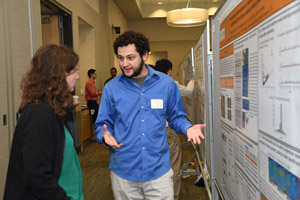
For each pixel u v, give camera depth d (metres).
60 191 0.97
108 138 1.41
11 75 2.61
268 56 0.76
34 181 0.92
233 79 1.17
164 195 1.52
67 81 1.09
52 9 4.19
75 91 4.85
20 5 2.83
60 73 1.03
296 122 0.61
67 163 1.11
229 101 1.27
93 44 6.14
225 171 1.45
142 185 1.53
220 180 1.61
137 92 1.53
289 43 0.63
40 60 1.04
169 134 2.52
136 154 1.51
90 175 3.74
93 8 6.14
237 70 1.10
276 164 0.74
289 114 0.64
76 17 4.93
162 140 1.56
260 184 0.89
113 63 8.48
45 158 0.95
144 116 1.52
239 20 1.05
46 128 0.96
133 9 9.52
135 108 1.52
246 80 0.98
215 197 1.82
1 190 2.42
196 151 3.45
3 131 2.47
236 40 1.10
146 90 1.54
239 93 1.08
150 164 1.51
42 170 0.93
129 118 1.52
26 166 0.92
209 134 1.91
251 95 0.93
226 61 1.29
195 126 1.50
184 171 3.55
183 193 3.04
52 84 1.01
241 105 1.07
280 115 0.69
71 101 1.07
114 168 1.57
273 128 0.75
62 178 1.10
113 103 1.57
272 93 0.74
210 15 10.20
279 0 0.67
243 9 0.99
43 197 0.94
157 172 1.52
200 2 10.06
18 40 2.77
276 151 0.74
